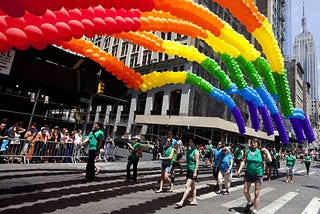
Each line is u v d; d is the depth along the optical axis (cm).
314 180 1550
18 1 303
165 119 3394
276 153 1562
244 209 611
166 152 759
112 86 1439
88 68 1296
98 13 506
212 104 3666
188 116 3177
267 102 1191
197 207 599
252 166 579
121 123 4219
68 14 461
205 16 686
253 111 1265
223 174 813
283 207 696
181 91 3475
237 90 1208
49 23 430
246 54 907
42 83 1138
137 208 547
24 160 978
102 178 868
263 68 1030
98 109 4797
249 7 655
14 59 1033
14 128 1005
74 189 663
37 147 1037
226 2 618
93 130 831
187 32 807
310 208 712
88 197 599
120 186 762
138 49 4384
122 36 813
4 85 1448
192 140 612
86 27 476
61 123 2020
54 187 663
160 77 1089
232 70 1081
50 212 468
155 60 3938
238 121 1390
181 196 703
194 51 1043
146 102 3900
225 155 823
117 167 1174
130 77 995
